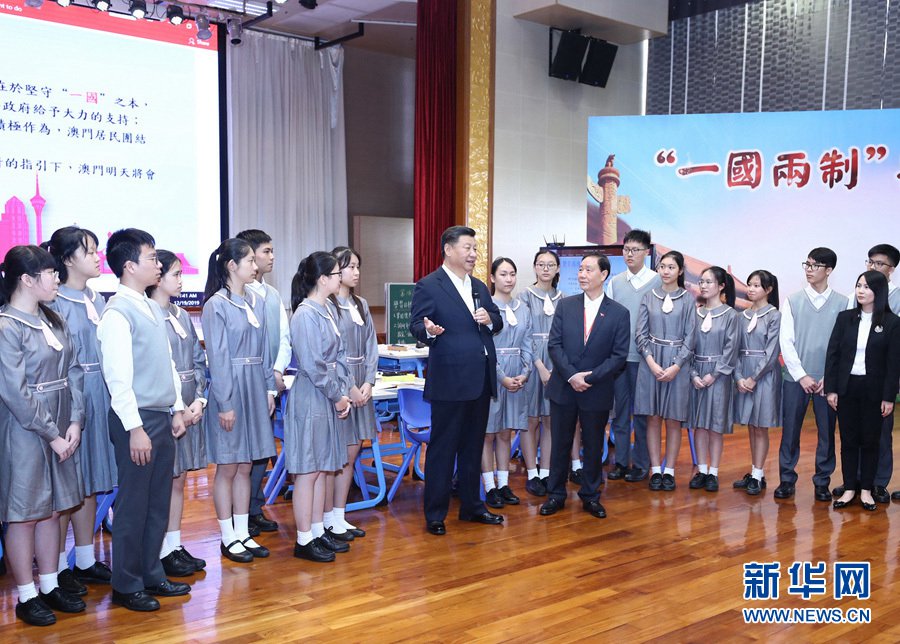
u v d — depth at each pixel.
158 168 7.76
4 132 6.89
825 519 4.10
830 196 6.74
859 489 4.40
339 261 3.67
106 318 2.80
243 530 3.51
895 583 3.24
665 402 4.63
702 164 7.02
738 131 6.93
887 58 7.01
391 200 9.96
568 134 7.97
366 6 7.95
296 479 3.44
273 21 8.37
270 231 8.61
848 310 4.28
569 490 4.66
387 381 4.57
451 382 3.74
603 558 3.50
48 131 7.11
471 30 7.27
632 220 7.21
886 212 6.62
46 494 2.75
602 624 2.83
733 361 4.56
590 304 4.12
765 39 7.68
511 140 7.55
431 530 3.83
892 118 6.56
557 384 4.13
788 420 4.50
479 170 7.38
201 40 7.89
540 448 4.77
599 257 4.10
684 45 8.22
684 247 7.10
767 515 4.16
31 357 2.68
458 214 7.41
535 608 2.96
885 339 4.15
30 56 7.01
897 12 6.93
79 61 7.27
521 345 4.38
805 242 6.82
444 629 2.77
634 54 8.48
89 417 3.10
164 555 3.27
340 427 3.49
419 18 7.73
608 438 5.74
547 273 4.84
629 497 4.52
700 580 3.25
